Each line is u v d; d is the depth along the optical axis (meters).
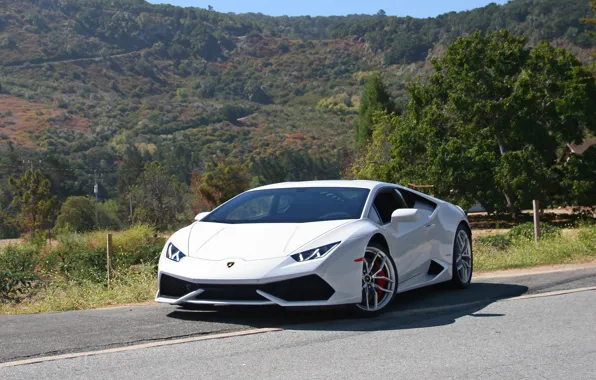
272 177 108.00
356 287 5.40
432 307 6.11
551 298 6.52
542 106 36.50
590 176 35.25
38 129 191.88
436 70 39.44
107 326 5.27
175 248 5.77
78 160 136.25
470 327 5.13
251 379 3.73
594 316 5.55
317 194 6.35
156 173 51.59
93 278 12.36
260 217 6.14
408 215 6.00
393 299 6.27
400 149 38.72
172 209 51.19
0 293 11.38
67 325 5.36
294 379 3.72
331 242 5.40
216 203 52.19
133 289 8.07
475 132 36.84
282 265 5.22
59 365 4.08
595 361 4.08
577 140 36.84
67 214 62.91
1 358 4.26
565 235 14.62
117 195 101.88
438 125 38.53
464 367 3.95
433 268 6.89
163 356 4.29
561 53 37.34
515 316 5.59
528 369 3.90
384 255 5.79
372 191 6.36
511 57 37.53
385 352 4.33
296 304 5.16
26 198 43.44
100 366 4.05
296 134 196.12
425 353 4.30
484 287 7.47
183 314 5.77
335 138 192.12
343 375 3.79
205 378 3.77
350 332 4.96
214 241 5.70
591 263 10.36
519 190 34.47
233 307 6.02
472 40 37.78
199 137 188.12
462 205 36.38
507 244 14.98
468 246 7.60
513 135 35.34
